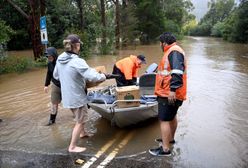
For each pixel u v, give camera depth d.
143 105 7.20
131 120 7.32
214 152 6.15
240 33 44.72
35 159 5.97
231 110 8.88
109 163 5.71
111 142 6.69
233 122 7.88
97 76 5.87
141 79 8.59
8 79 14.46
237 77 14.06
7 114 8.91
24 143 6.75
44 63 17.81
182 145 6.48
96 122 8.00
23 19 32.72
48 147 6.51
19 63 16.86
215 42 46.50
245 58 22.14
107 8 35.28
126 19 32.56
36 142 6.79
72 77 5.91
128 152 6.17
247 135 7.03
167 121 5.89
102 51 24.61
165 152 5.95
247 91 11.20
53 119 7.93
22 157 6.07
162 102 5.79
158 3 42.50
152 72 9.41
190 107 9.17
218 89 11.56
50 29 32.59
